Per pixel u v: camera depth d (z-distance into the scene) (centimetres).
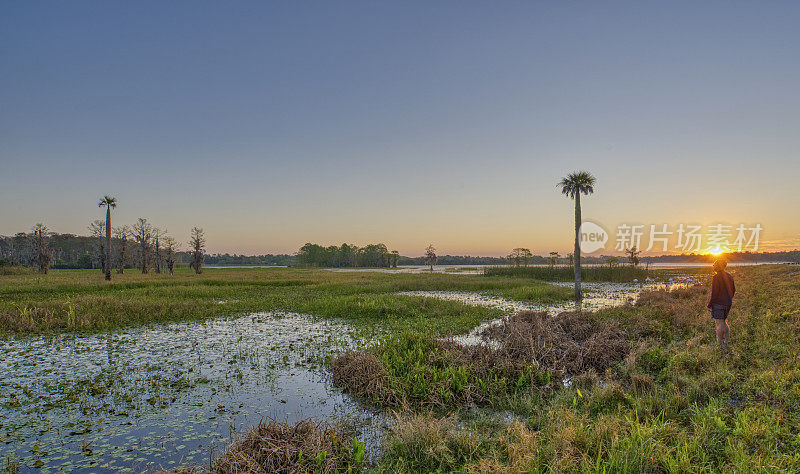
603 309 1869
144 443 616
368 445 596
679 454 474
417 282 3825
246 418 708
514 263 9031
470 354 961
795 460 448
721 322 978
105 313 1806
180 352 1192
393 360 931
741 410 600
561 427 555
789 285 2302
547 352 982
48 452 588
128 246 8019
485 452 538
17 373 979
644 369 912
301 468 495
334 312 1977
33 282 3562
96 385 877
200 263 7462
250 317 1888
